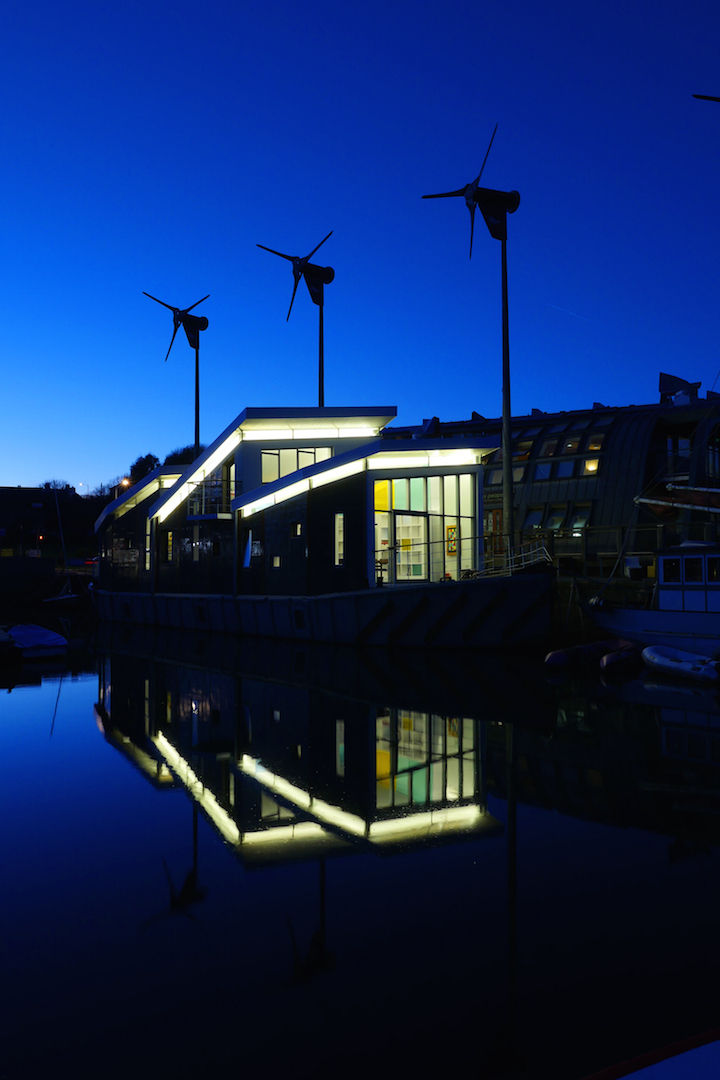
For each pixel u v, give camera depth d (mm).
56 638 32156
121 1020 4582
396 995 4844
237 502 34250
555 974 5082
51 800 9711
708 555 23266
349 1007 4691
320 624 29766
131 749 12852
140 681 21656
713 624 23000
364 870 7102
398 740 13172
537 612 26312
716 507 28781
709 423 44094
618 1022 4492
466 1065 4070
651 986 4926
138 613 46625
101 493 142250
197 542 39500
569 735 13359
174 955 5426
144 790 10180
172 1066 4117
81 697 18953
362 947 5512
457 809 9078
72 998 4848
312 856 7512
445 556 29344
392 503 28812
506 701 17234
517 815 8805
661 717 15047
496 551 35125
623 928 5801
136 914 6141
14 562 79500
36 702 18172
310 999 4781
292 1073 4031
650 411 54812
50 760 12070
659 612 24297
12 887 6762
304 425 33281
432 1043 4305
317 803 9453
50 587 80500
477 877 6895
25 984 5039
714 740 12820
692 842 7797
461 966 5219
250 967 5242
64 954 5469
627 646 23688
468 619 26219
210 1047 4297
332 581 29375
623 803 9250
